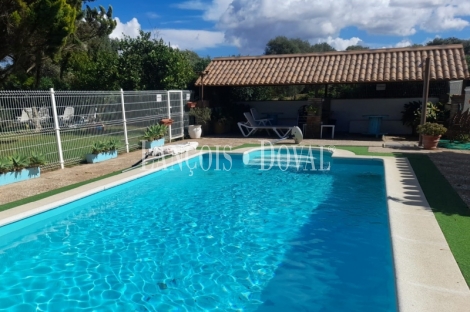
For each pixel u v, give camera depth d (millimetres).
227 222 6227
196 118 15742
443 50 15312
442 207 5430
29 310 3705
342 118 16578
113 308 3740
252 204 7227
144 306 3775
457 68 13820
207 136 15844
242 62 18156
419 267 3531
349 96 17250
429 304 2918
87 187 7160
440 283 3230
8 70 15305
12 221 5477
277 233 5723
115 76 17844
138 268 4605
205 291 4074
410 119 14695
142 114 12367
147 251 5102
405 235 4340
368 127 15500
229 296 3969
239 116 17984
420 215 5066
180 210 6871
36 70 18234
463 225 4656
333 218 6363
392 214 5121
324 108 16578
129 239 5520
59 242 5414
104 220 6340
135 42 18078
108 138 10992
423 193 6207
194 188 8461
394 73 14500
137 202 7375
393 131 15828
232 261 4789
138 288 4129
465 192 6270
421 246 4020
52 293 4031
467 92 13320
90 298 3930
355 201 7336
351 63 16109
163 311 3688
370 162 9938
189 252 5066
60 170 8945
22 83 19391
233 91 19234
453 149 11156
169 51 17938
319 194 7867
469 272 3420
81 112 10023
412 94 16047
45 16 12633
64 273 4480
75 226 6055
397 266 3562
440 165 8680
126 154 11250
